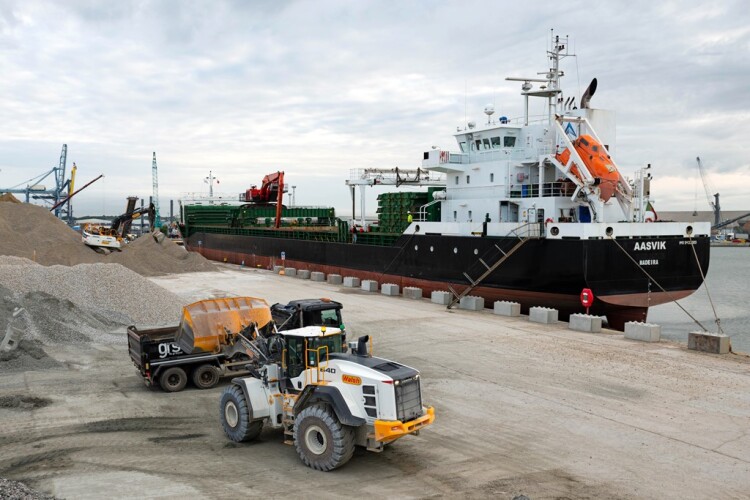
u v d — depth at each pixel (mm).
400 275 35312
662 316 37219
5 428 12164
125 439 11586
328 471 10023
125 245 51188
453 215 32688
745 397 14531
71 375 16578
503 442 11586
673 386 15492
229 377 16516
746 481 9828
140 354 15039
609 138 29250
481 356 19031
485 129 31719
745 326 32969
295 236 52219
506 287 27766
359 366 9969
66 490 9172
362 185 42844
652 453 11031
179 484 9453
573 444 11484
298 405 10531
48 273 25062
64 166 148875
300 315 18062
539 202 27688
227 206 82625
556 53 30641
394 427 9352
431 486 9492
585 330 22969
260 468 10172
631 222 25344
